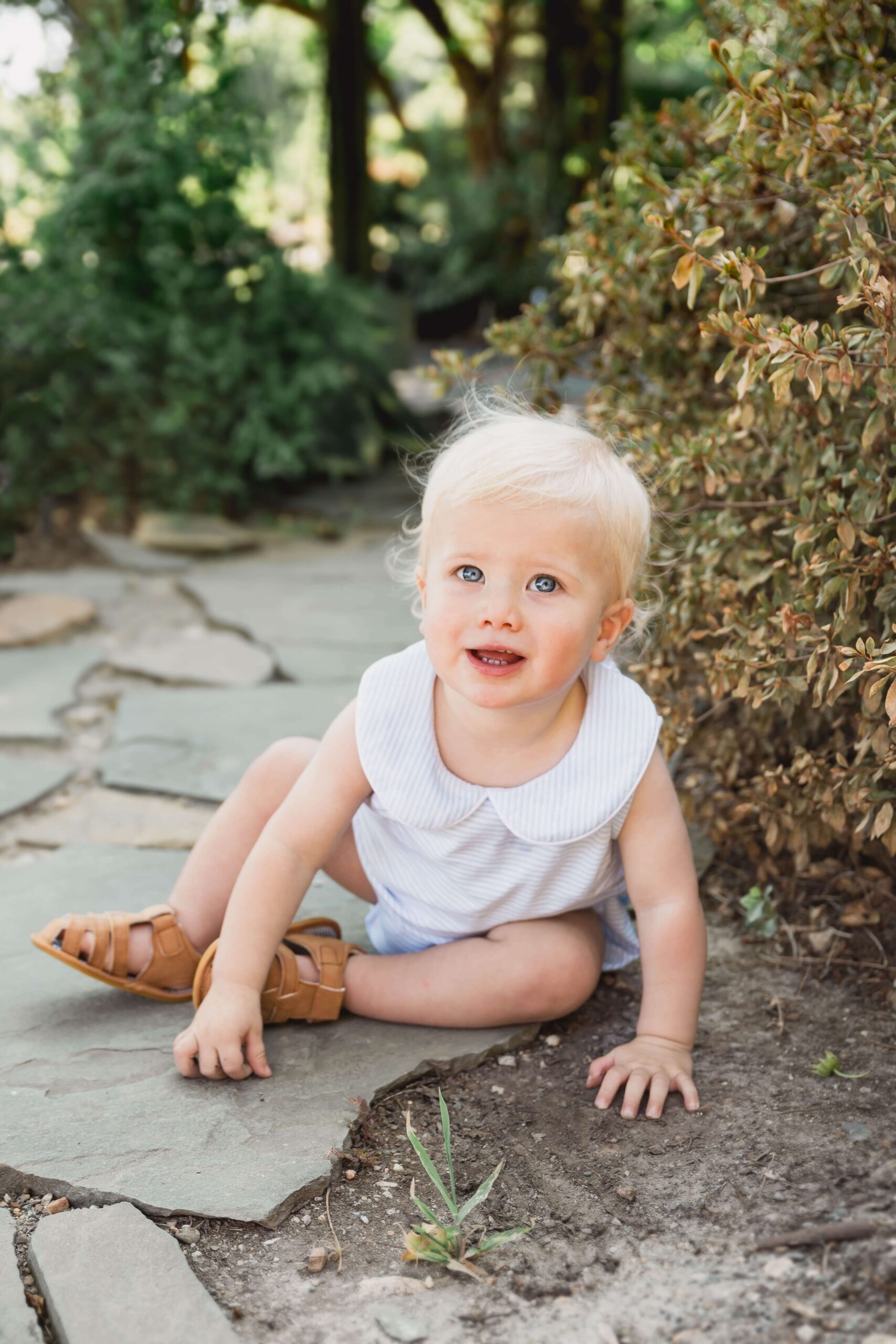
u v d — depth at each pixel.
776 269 2.29
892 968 2.01
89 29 6.09
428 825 1.74
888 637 1.81
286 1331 1.30
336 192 9.67
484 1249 1.41
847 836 2.22
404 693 1.74
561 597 1.55
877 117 1.82
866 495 1.86
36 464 5.68
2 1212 1.47
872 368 1.77
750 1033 1.86
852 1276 1.32
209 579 4.96
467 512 1.55
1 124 6.08
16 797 2.80
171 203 5.82
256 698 3.47
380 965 1.88
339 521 6.24
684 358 2.49
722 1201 1.48
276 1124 1.62
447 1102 1.72
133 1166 1.54
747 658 1.92
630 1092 1.67
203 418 6.04
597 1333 1.28
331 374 6.38
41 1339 1.27
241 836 1.92
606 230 2.51
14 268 5.68
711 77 2.10
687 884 1.76
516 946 1.82
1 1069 1.75
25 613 4.30
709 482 2.02
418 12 15.91
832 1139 1.58
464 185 17.78
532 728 1.69
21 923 2.19
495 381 2.74
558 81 9.87
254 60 11.77
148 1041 1.83
